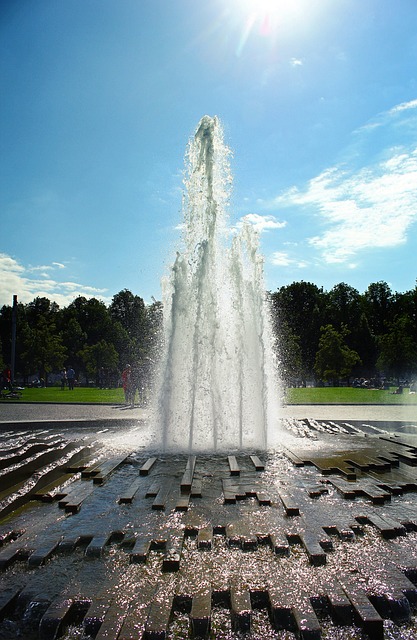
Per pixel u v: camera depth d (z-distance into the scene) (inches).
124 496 260.8
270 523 221.9
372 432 551.5
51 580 175.9
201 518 230.1
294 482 295.1
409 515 236.7
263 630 148.9
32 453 366.6
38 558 188.1
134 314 3747.5
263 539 203.9
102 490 283.0
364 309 3353.8
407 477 310.2
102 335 3267.7
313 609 153.0
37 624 156.2
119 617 148.0
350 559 187.6
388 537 210.8
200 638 144.4
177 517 232.1
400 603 156.7
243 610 151.0
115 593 163.5
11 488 280.5
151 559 188.9
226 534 209.5
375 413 781.3
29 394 1397.6
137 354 2172.7
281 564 182.9
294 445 424.5
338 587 163.6
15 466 306.3
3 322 3329.2
